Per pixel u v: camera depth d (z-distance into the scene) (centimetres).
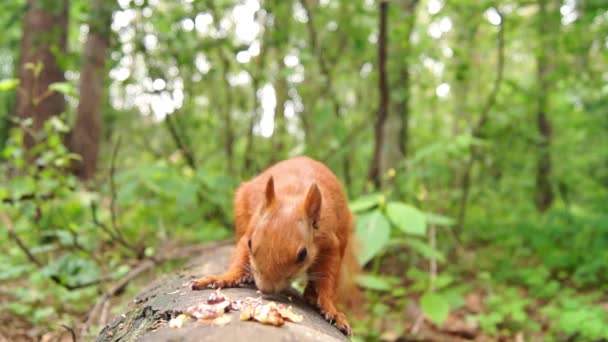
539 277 93
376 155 98
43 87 137
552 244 112
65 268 66
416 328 78
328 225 48
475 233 129
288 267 44
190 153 103
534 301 92
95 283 69
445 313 70
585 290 96
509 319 85
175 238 96
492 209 154
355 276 65
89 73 163
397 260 104
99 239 88
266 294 44
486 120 112
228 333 34
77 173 157
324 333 39
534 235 118
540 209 157
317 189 46
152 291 49
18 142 80
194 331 35
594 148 169
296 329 36
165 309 41
